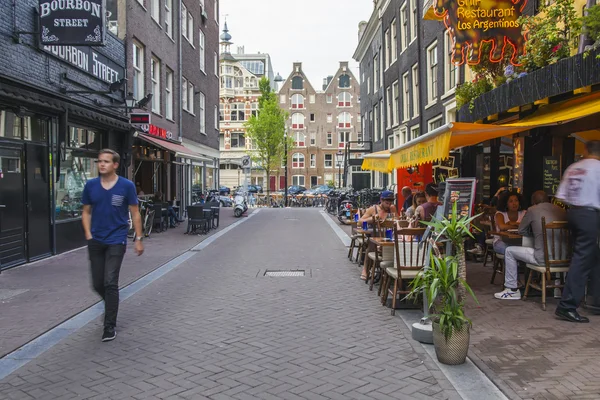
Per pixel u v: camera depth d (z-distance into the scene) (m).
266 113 46.62
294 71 65.56
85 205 5.41
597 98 6.50
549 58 7.75
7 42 8.94
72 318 6.04
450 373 4.25
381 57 27.97
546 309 6.17
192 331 5.52
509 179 10.95
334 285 8.06
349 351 4.85
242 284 8.14
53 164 10.64
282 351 4.85
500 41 8.66
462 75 14.64
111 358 4.68
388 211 9.12
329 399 3.77
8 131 9.13
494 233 7.25
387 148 26.67
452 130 6.21
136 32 16.14
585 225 5.52
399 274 6.16
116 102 14.21
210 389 3.96
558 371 4.20
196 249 12.41
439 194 8.46
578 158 8.98
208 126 29.05
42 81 10.20
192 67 24.89
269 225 19.42
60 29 9.51
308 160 65.06
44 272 8.84
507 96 8.37
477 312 6.09
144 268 9.53
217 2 31.44
